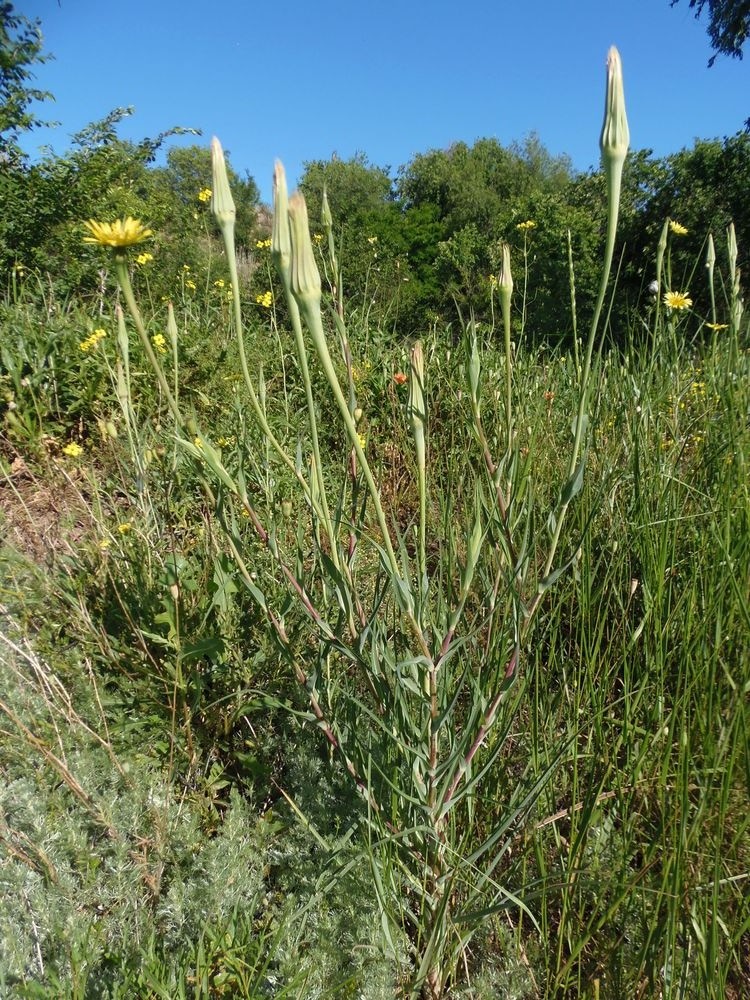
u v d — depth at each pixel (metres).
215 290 5.55
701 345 2.94
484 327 4.04
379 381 4.01
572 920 1.45
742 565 1.64
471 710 1.29
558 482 2.17
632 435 2.21
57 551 2.46
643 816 1.55
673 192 8.00
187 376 3.73
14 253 7.11
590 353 1.12
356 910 1.52
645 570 1.90
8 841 1.62
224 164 1.11
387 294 5.09
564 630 2.13
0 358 3.49
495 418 2.21
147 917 1.55
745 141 7.60
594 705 1.62
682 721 1.38
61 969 1.45
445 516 1.67
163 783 1.88
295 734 1.97
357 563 2.31
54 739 1.84
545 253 10.47
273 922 1.56
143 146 9.40
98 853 1.69
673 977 1.20
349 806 1.73
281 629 1.56
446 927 1.39
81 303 4.84
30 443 3.26
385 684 1.42
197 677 2.00
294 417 3.33
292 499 2.34
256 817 1.86
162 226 8.70
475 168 32.66
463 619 1.69
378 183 29.31
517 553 1.37
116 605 2.27
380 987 1.37
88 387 3.48
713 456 2.09
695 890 1.30
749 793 1.30
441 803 1.34
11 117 8.28
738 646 1.57
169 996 1.29
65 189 7.70
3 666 1.96
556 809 1.68
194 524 2.55
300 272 0.99
